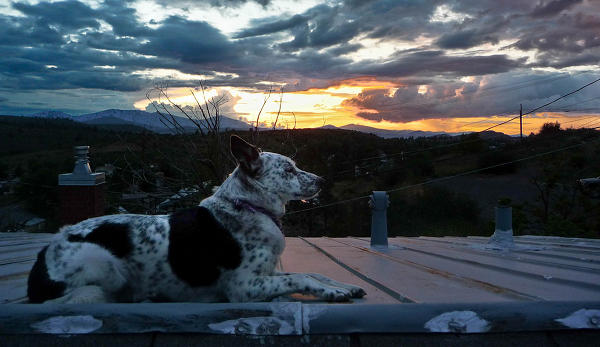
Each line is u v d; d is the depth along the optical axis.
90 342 2.26
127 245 2.78
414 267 4.59
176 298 2.90
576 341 2.29
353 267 4.58
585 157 31.31
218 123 11.52
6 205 26.41
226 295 2.93
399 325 2.26
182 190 12.81
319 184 3.42
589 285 3.42
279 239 3.07
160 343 2.26
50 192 25.98
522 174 48.16
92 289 2.58
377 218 7.41
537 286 3.50
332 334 2.27
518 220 24.94
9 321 2.26
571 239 9.59
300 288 2.74
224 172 11.57
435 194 35.41
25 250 6.01
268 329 2.26
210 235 2.90
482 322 2.26
